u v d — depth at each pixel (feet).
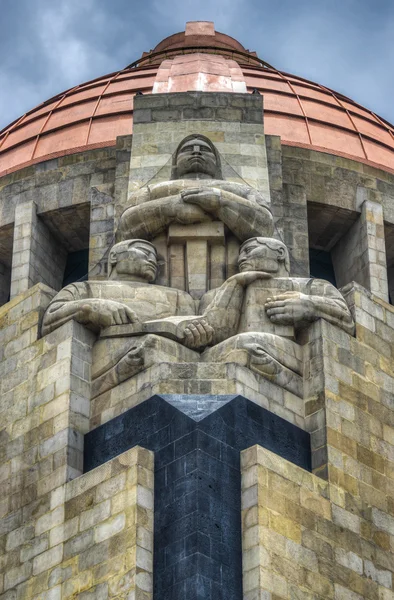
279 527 122.31
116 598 118.93
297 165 172.55
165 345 132.57
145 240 144.15
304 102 192.54
